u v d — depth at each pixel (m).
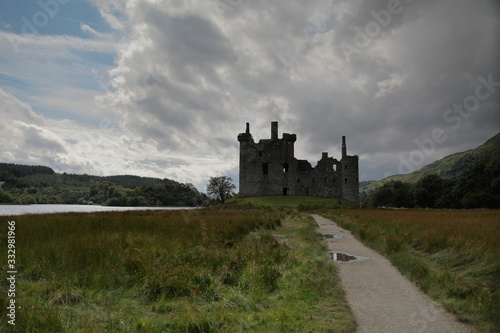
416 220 23.58
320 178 88.94
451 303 7.84
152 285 8.33
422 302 8.10
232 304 7.78
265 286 9.09
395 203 104.38
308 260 12.39
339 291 8.91
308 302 8.06
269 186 90.00
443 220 23.00
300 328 6.58
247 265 10.42
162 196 148.88
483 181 71.56
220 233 16.41
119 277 8.84
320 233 22.44
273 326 6.70
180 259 10.43
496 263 9.34
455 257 11.03
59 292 7.74
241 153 91.00
